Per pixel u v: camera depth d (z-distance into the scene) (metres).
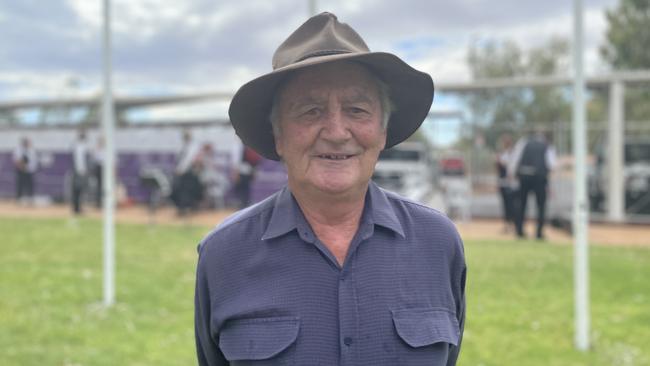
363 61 1.48
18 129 20.70
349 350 1.43
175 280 7.11
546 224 14.22
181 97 20.14
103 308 5.78
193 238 10.80
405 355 1.45
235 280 1.51
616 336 5.04
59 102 22.05
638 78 13.62
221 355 1.67
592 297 6.30
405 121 1.71
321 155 1.50
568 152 15.49
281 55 1.54
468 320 5.46
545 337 5.02
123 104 22.19
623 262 8.29
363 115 1.51
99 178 16.23
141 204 17.41
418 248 1.56
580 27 4.80
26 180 17.84
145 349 4.69
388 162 16.44
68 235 10.94
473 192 16.11
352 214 1.56
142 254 8.94
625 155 14.81
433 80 1.57
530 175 10.91
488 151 16.09
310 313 1.45
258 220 1.57
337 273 1.48
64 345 4.74
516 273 7.48
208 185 15.41
